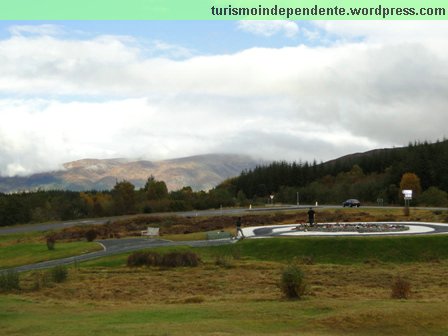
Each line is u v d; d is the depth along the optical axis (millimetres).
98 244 66375
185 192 176250
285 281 29953
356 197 162000
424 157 161000
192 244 61719
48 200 152500
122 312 26453
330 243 56656
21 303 30656
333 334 21109
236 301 29656
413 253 54188
